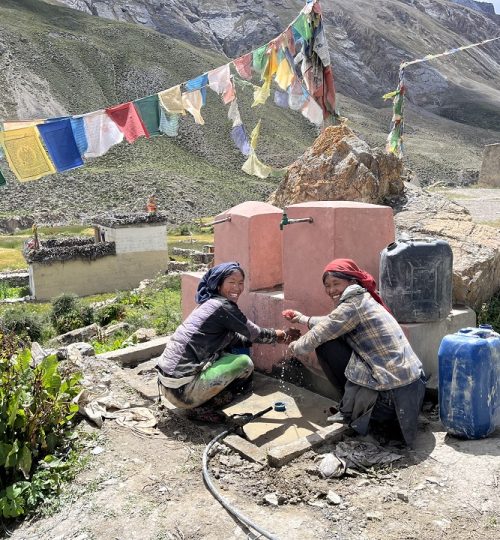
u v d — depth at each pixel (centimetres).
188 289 712
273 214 612
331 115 774
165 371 480
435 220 811
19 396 449
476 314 629
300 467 411
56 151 580
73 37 18350
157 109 618
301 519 353
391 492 375
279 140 15338
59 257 2802
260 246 608
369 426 459
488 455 406
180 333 488
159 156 13362
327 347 462
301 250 543
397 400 429
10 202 9088
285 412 507
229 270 496
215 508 372
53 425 466
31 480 418
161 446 458
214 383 470
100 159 12475
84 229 6731
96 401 531
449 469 396
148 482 407
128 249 3000
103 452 452
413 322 506
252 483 399
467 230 759
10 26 17350
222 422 494
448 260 507
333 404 519
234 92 664
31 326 1502
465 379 421
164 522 361
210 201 10644
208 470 417
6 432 441
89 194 10044
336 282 455
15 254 4125
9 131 561
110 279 2967
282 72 705
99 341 1120
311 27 725
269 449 441
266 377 594
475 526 337
